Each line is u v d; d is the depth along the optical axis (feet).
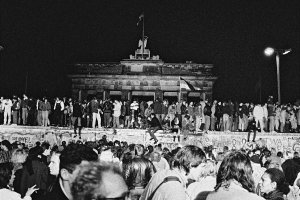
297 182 28.25
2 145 52.24
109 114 128.77
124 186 8.53
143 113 128.88
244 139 123.65
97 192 8.16
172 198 17.63
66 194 12.24
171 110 128.88
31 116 131.03
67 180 12.04
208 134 123.44
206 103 127.65
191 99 180.04
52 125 129.29
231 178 15.99
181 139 122.11
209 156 59.31
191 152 19.94
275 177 21.80
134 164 23.48
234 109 128.47
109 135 124.26
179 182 18.45
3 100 126.62
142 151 47.16
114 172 8.61
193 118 126.62
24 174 35.24
